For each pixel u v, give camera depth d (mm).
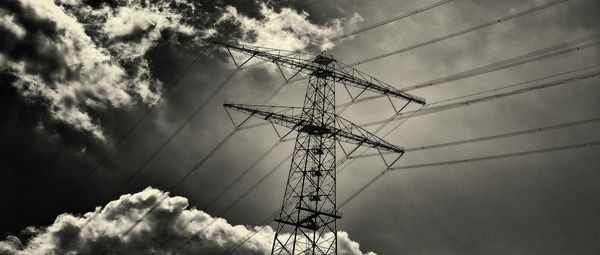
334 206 57969
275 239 56562
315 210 57531
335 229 57156
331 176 59344
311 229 57281
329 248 56281
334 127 61281
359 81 62844
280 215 57375
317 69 64000
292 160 60594
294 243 56406
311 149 61062
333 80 64375
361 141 61250
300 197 58406
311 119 61750
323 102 63250
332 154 60531
